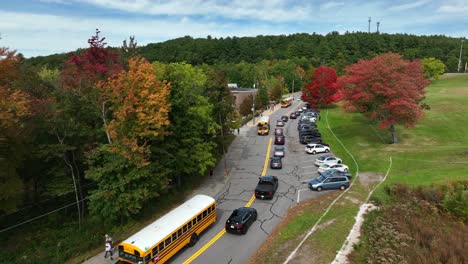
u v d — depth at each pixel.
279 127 63.56
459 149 39.28
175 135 29.22
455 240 20.50
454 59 142.50
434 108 63.09
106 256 21.39
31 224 25.64
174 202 30.14
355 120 63.12
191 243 21.84
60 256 21.41
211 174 37.00
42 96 25.62
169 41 191.00
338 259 18.75
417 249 19.48
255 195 29.94
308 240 21.16
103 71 34.81
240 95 83.50
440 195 26.19
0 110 18.94
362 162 38.34
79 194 28.80
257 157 43.97
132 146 23.14
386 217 23.66
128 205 24.48
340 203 26.86
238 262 19.83
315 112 73.00
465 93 76.19
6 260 21.00
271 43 190.88
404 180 30.30
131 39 43.06
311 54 160.62
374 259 18.39
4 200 21.86
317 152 44.62
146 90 23.08
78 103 26.67
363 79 42.34
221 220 25.73
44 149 24.75
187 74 35.56
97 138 27.41
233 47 171.12
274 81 108.19
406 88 40.16
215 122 36.22
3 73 20.86
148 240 18.81
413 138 47.84
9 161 21.62
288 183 33.66
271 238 22.47
